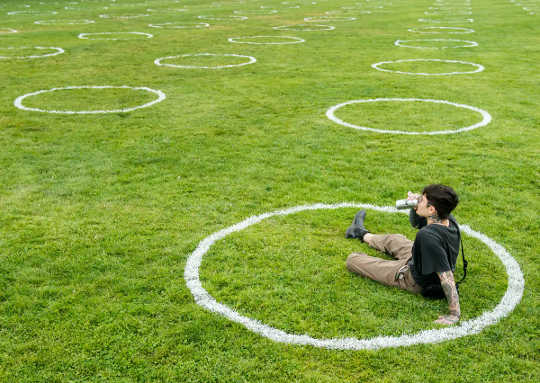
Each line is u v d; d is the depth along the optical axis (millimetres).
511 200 5285
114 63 13383
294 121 8156
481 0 34531
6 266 4086
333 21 23625
